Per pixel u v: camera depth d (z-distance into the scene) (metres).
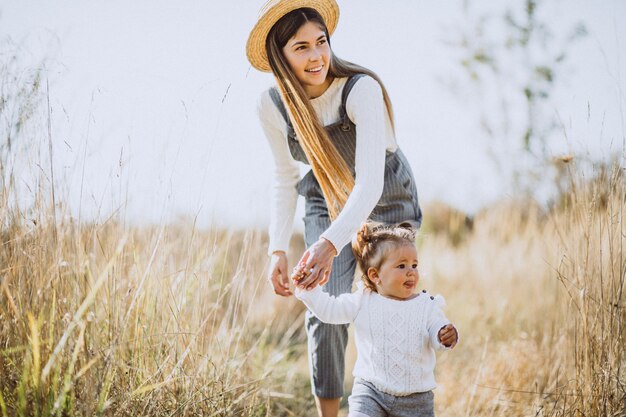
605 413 2.32
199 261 2.62
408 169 2.60
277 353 3.70
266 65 2.54
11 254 2.19
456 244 6.33
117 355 2.18
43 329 2.08
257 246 3.11
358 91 2.29
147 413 2.16
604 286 2.52
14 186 2.26
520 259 4.58
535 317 3.83
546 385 3.00
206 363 2.50
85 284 2.26
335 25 2.59
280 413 3.08
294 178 2.72
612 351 2.42
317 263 2.08
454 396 3.20
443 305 2.24
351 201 2.15
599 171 2.62
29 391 1.92
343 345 2.48
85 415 1.95
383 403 2.15
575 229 2.70
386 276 2.23
